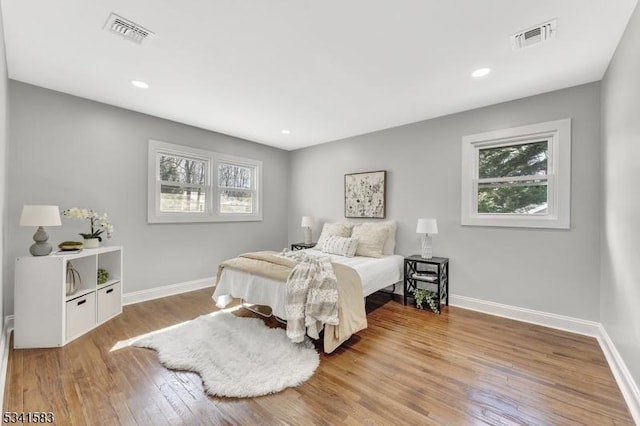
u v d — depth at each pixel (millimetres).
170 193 3918
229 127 4148
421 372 2037
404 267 3574
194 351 2262
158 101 3199
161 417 1569
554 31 1925
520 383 1907
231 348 2324
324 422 1546
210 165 4336
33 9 1741
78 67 2455
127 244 3471
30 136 2797
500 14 1766
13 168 2701
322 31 1946
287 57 2277
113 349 2326
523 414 1617
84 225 3123
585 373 2029
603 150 2496
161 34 1989
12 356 2191
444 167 3598
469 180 3389
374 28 1911
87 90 2918
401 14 1769
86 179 3145
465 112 3432
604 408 1673
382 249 3838
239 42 2080
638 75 1650
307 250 4312
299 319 2270
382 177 4172
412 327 2855
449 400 1733
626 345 1885
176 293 3912
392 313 3266
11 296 2668
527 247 3010
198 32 1965
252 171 5039
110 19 1836
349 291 2551
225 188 4578
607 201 2367
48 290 2330
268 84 2758
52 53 2238
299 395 1773
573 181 2758
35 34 1997
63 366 2064
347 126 4074
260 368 2037
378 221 4258
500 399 1744
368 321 3020
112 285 2980
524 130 3021
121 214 3414
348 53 2219
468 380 1939
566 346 2436
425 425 1524
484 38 2018
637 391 1645
